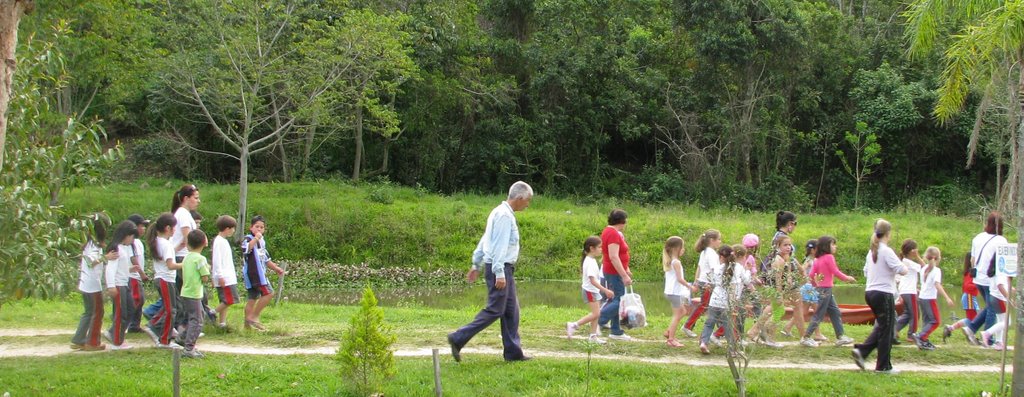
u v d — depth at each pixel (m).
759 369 8.64
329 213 24.31
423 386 7.65
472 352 9.09
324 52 22.48
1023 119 8.07
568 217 25.47
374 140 32.38
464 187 32.66
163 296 9.02
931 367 9.16
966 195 31.77
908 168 33.78
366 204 25.34
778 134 30.88
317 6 24.56
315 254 23.33
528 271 22.83
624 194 31.44
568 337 9.64
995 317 10.04
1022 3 8.50
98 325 8.99
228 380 7.86
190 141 30.39
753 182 31.94
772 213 28.91
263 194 25.97
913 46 10.50
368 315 7.59
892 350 9.76
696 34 29.61
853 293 18.47
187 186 10.04
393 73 25.97
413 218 24.72
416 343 9.52
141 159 30.28
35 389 7.45
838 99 34.34
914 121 31.08
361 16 22.78
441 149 31.22
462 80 29.80
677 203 30.16
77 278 8.06
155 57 22.39
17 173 7.70
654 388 7.74
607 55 30.97
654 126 33.22
